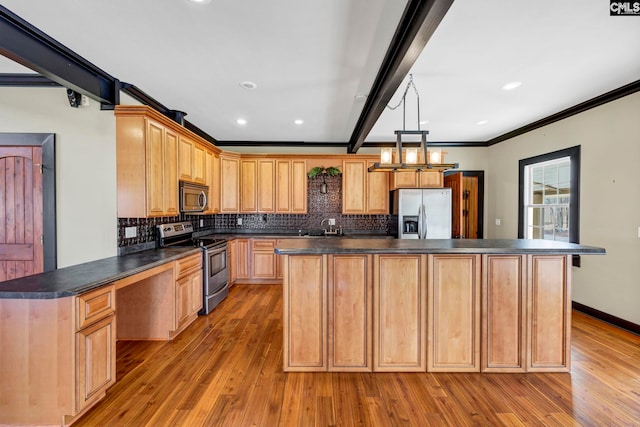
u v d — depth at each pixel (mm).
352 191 5199
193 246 3549
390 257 2406
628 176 3141
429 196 4770
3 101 2822
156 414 1875
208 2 1796
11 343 1735
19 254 2836
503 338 2408
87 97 2803
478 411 1918
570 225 3812
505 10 1890
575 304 3781
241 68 2643
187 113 3871
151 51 2365
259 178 5191
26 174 2838
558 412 1902
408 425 1791
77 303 1760
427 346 2404
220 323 3367
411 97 3359
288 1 1785
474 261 2402
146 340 2924
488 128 4703
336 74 2740
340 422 1815
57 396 1733
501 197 5227
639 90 3016
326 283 2400
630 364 2480
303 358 2402
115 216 2904
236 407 1948
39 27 2047
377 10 1865
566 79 2918
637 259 3062
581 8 1872
